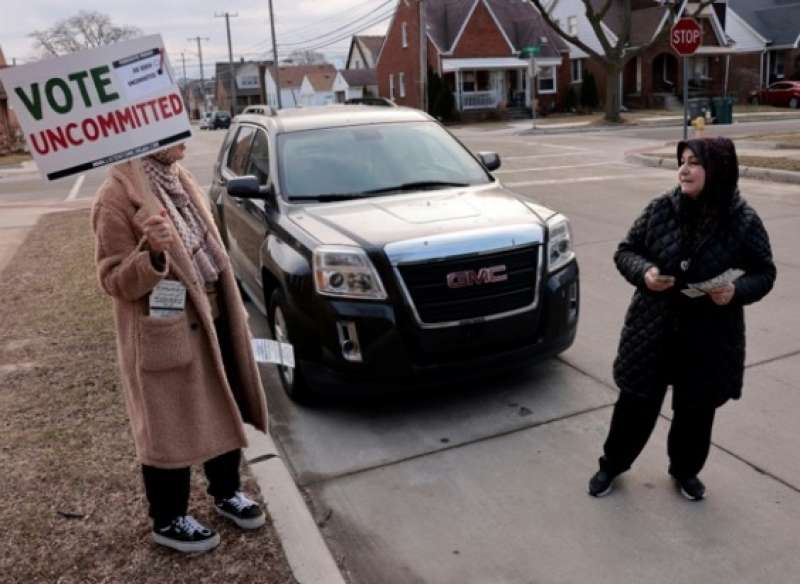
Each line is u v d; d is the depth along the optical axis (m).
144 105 2.76
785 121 29.23
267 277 5.23
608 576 3.09
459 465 4.03
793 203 10.62
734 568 3.09
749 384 4.81
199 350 2.97
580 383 4.97
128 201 2.78
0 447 4.20
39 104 2.64
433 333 4.30
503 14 49.03
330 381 4.43
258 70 106.69
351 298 4.30
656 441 4.16
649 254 3.27
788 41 45.06
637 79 44.97
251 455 4.04
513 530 3.44
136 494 3.68
